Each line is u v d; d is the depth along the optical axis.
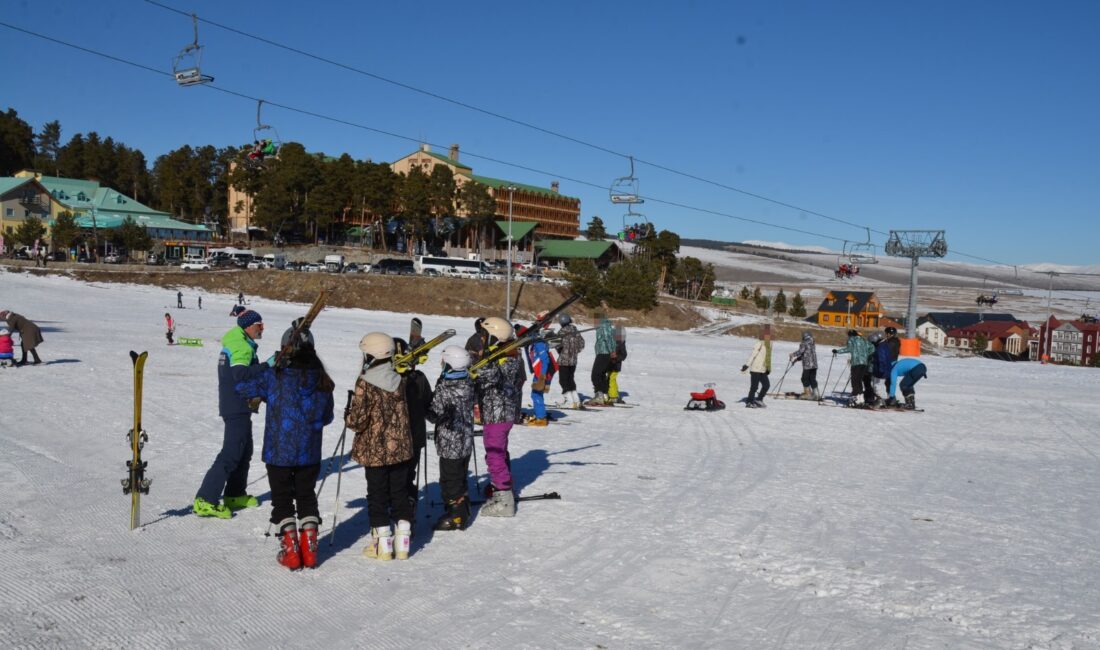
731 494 8.91
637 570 6.17
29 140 145.50
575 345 16.92
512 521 7.61
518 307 79.31
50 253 92.25
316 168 109.50
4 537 6.54
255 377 6.06
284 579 5.88
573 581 5.91
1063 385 27.03
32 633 4.72
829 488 9.39
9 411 13.19
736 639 4.89
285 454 5.98
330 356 27.20
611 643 4.80
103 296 60.66
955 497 9.09
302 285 74.94
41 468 9.10
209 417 13.33
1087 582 6.09
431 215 114.88
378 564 6.28
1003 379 29.48
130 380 18.33
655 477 9.76
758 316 99.81
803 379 20.48
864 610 5.43
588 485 9.21
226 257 86.38
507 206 134.50
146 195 145.88
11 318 20.64
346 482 9.16
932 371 33.28
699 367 32.06
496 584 5.83
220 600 5.41
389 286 77.19
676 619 5.20
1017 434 14.74
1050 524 7.89
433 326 54.28
